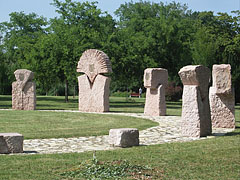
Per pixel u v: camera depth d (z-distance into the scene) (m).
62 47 31.48
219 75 14.55
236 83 34.72
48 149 9.95
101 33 34.75
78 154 8.94
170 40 39.34
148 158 8.45
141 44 36.81
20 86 24.42
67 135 12.45
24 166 7.62
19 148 9.26
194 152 9.17
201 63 35.09
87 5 34.72
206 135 12.58
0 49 46.47
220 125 14.84
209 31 37.59
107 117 19.03
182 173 7.20
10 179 6.66
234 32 37.47
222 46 36.34
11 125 15.40
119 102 38.59
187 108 12.54
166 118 19.12
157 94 20.83
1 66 47.06
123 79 37.12
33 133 12.88
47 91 57.59
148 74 20.83
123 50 33.38
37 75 33.59
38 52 33.06
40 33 37.97
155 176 6.93
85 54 23.61
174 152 9.20
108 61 22.78
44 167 7.54
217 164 7.94
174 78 47.53
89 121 17.28
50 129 14.18
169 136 12.52
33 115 19.84
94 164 7.48
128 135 10.28
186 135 12.52
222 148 9.69
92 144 10.80
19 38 37.75
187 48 40.69
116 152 9.20
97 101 22.86
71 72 31.30
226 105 14.74
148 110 21.06
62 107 27.97
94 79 23.22
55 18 36.44
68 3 35.28
